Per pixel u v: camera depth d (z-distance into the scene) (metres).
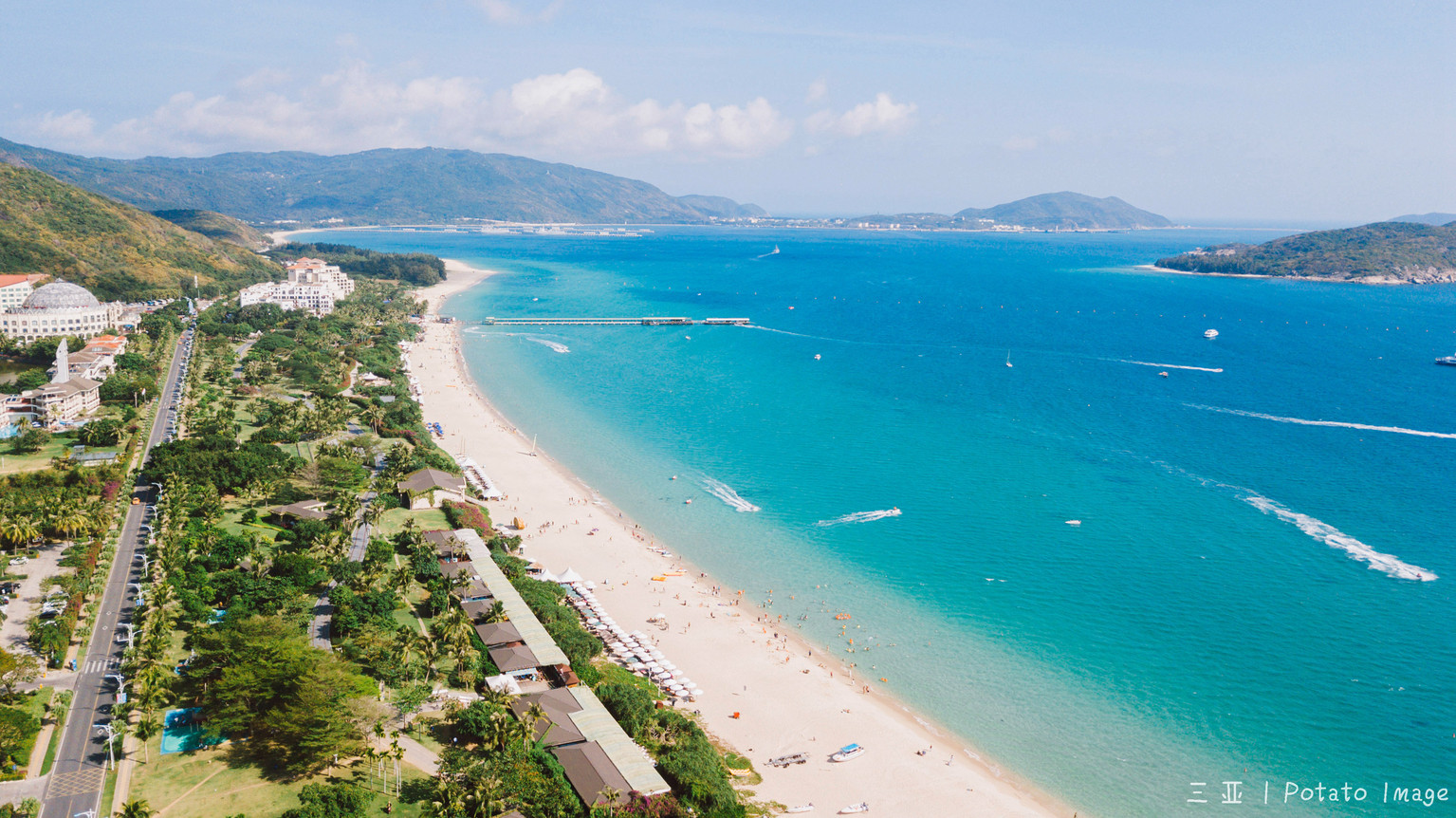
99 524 176.00
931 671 155.25
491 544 190.62
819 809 119.69
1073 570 190.88
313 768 114.19
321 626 148.12
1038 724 140.88
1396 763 131.12
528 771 112.62
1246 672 153.25
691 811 110.31
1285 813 121.44
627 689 133.75
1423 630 164.62
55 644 133.50
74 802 105.38
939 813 120.56
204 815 104.06
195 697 126.31
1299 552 197.25
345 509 189.50
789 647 162.25
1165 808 122.69
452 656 143.50
